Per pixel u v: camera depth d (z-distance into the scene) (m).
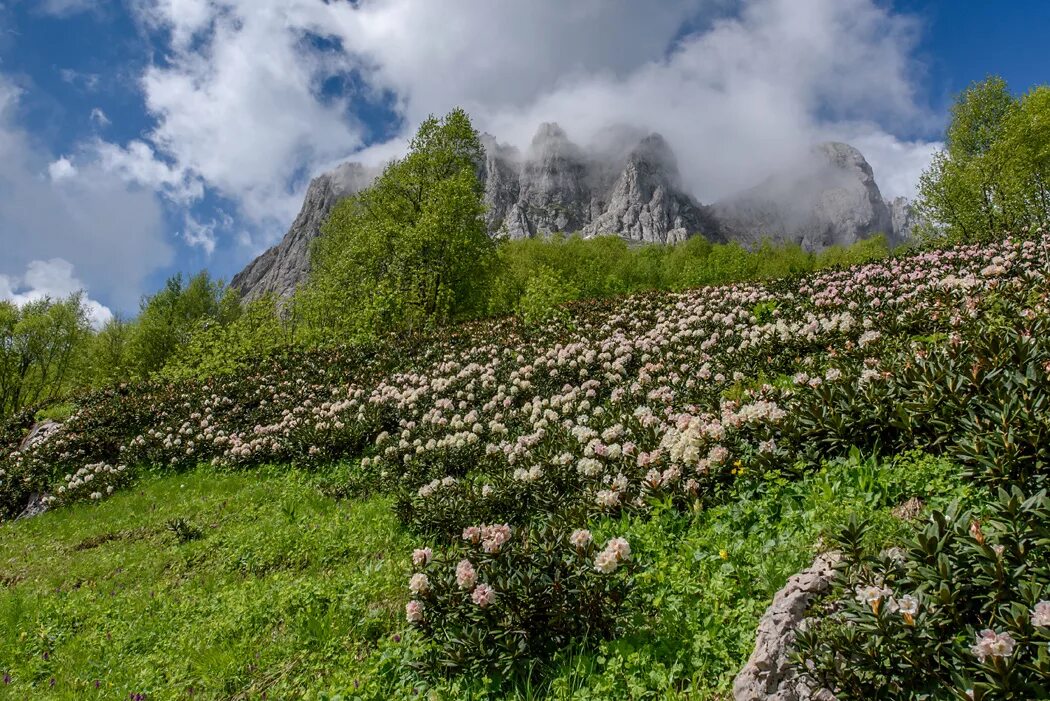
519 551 5.80
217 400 22.44
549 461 9.05
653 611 5.43
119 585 10.08
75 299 57.34
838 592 4.23
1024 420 5.12
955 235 35.53
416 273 35.56
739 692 4.11
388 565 8.35
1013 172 34.91
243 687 6.42
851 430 6.73
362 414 16.03
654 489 7.14
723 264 63.31
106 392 28.77
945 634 3.53
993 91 42.41
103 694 6.73
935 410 6.21
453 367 19.31
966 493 5.14
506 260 47.94
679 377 12.66
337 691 5.80
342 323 31.58
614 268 65.56
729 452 7.21
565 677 4.87
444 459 11.39
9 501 19.72
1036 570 3.50
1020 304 9.61
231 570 9.68
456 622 5.59
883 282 16.66
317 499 11.95
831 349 10.64
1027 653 3.20
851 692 3.53
